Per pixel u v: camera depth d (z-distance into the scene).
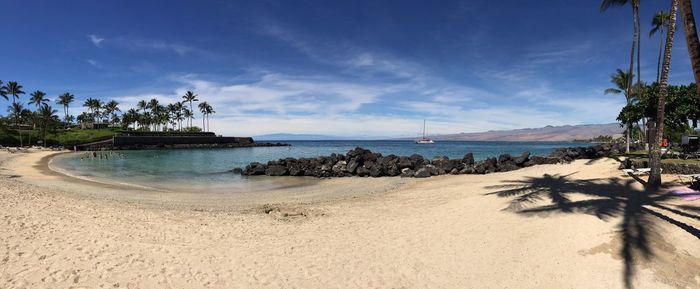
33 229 10.16
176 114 150.50
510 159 36.53
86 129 120.94
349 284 7.61
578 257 8.38
